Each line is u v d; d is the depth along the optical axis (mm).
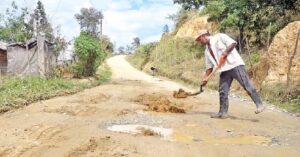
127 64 58719
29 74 21953
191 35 43531
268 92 15164
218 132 8219
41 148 6934
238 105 12812
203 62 32062
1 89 14883
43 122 9250
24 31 34781
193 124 9094
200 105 12656
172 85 23375
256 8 23672
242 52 26594
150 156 6312
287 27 16875
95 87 20438
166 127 8750
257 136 7871
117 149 6676
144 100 13875
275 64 16625
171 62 37562
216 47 10078
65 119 9695
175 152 6551
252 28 25438
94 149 6738
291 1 21578
